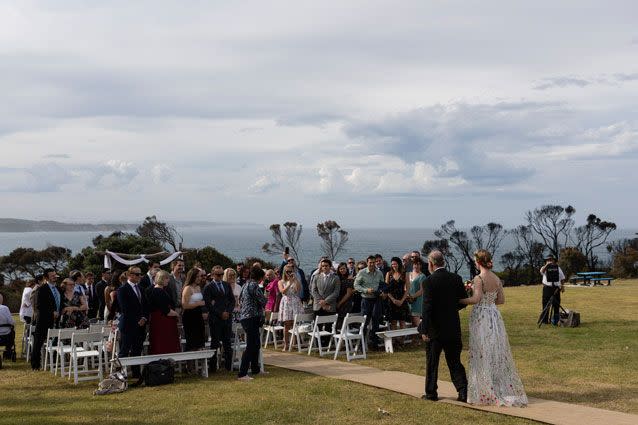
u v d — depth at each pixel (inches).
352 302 559.2
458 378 333.1
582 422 285.9
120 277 501.4
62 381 430.3
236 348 472.1
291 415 312.7
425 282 334.6
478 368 326.3
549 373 405.7
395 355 493.7
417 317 542.9
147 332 486.6
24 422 308.0
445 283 332.2
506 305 917.2
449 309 331.6
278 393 363.9
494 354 325.1
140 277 425.4
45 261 2212.1
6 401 364.5
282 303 548.4
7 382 430.3
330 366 449.1
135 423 303.7
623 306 872.3
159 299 424.2
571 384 372.5
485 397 322.7
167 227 1847.9
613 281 1713.8
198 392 374.0
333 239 2266.2
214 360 447.2
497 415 303.0
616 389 358.3
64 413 328.8
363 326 489.4
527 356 470.6
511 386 325.4
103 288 596.4
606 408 314.8
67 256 1657.2
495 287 333.4
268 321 592.4
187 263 1590.8
